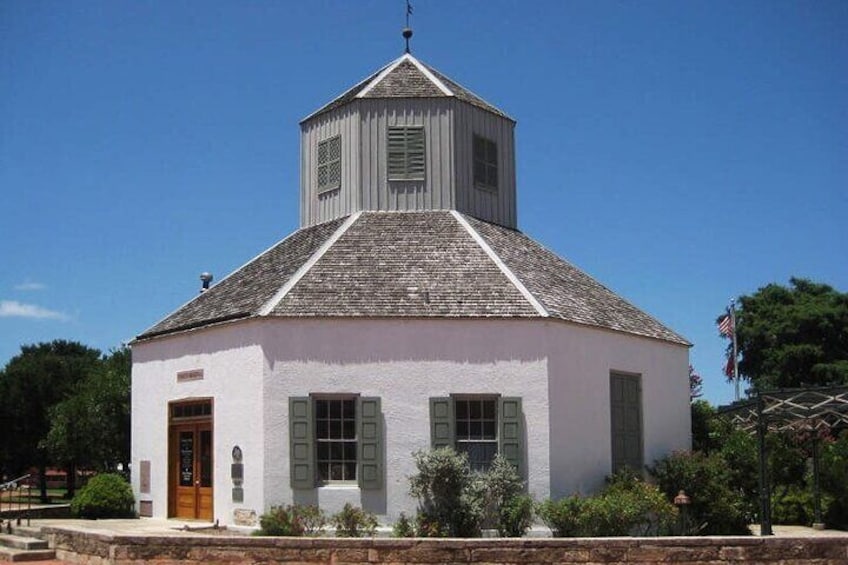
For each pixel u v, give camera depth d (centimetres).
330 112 2983
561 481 2338
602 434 2512
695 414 3120
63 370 4853
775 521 2975
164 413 2673
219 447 2445
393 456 2298
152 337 2753
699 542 1719
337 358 2333
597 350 2545
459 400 2341
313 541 1744
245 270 2883
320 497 2284
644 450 2677
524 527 2186
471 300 2398
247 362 2380
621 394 2633
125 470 3844
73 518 2752
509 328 2359
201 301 2805
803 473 3123
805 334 5747
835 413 2747
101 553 1903
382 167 2875
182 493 2606
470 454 2325
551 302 2470
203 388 2523
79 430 3647
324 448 2322
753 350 5988
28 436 4675
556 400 2361
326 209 2959
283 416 2311
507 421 2317
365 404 2311
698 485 2517
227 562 1769
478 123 2997
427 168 2875
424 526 2152
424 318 2345
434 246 2636
